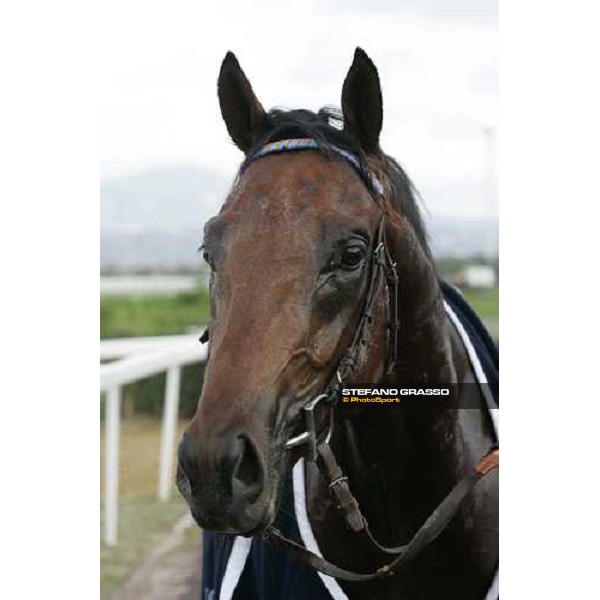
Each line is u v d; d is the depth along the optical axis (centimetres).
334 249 178
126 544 491
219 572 236
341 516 215
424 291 207
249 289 172
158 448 676
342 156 191
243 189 184
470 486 209
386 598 218
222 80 206
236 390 165
